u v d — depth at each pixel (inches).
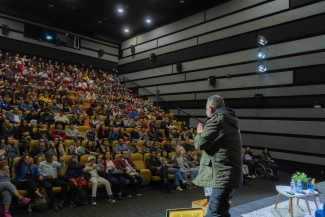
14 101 312.7
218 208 72.4
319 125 300.5
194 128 434.0
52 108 335.0
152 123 371.9
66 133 280.7
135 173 228.2
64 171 213.0
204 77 430.0
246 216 167.9
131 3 433.4
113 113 392.5
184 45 467.2
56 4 455.2
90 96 442.9
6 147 207.3
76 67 561.9
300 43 316.8
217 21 411.2
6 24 485.1
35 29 516.7
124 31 579.5
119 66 632.4
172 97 488.1
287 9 329.4
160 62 518.3
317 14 302.8
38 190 178.2
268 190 250.4
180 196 225.6
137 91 571.8
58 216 168.2
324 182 265.4
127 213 178.5
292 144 323.0
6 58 450.3
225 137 72.4
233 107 387.9
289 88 327.3
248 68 368.5
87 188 205.0
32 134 251.6
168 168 253.0
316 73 302.5
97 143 263.1
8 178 168.6
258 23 358.0
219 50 406.3
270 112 345.4
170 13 470.9
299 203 197.8
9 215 159.6
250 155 327.6
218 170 72.5
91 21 526.3
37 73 446.0
